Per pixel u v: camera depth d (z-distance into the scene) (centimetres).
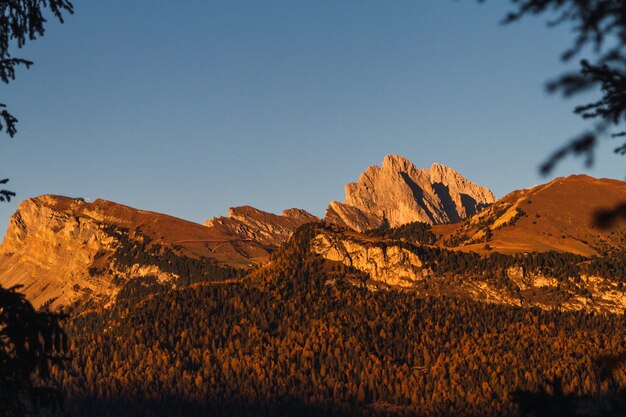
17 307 2325
